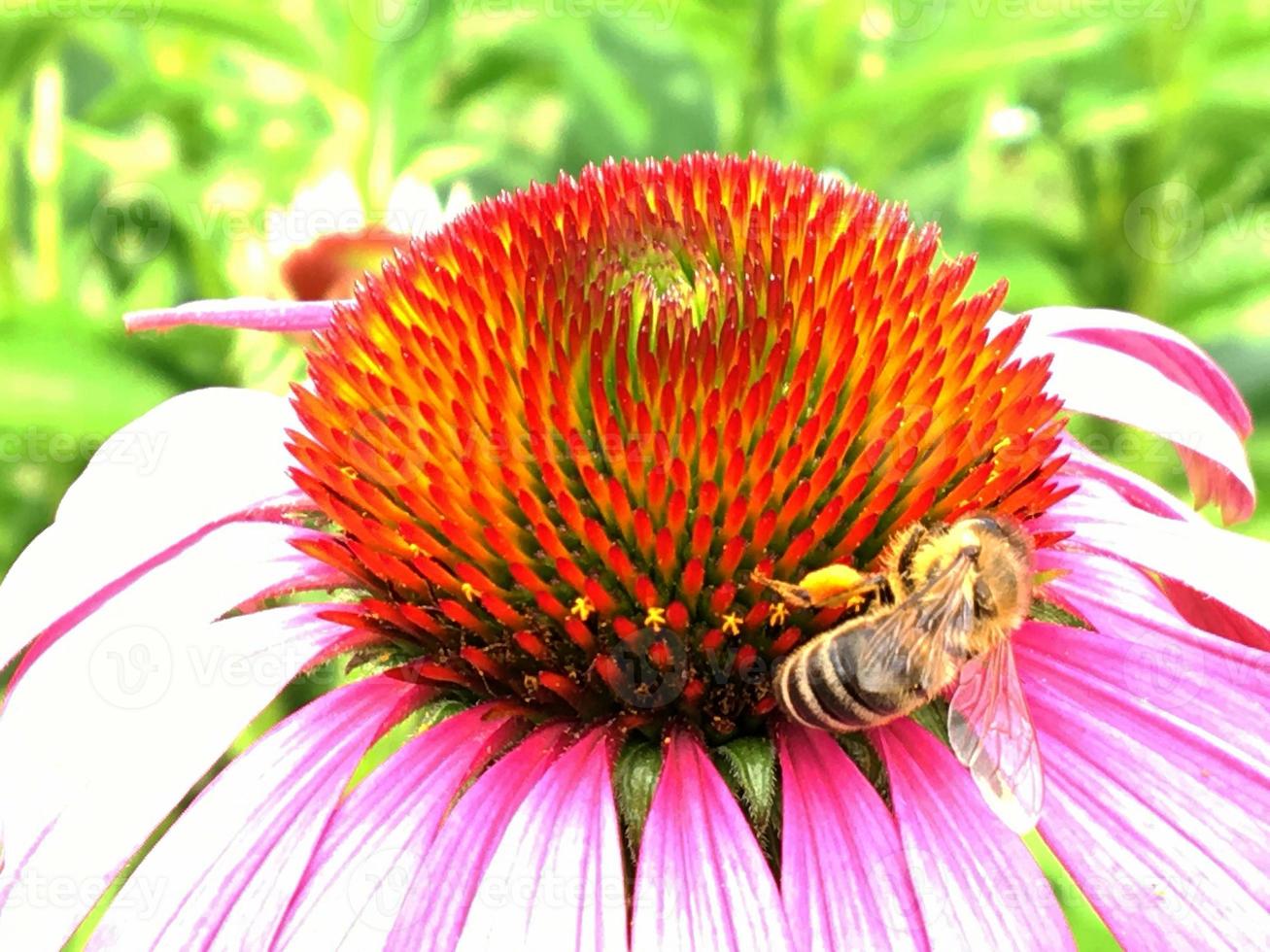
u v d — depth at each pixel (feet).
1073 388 0.22
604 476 0.17
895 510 0.17
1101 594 0.18
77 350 0.28
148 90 0.34
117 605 0.19
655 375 0.17
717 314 0.18
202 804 0.16
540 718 0.17
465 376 0.18
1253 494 0.21
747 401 0.17
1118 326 0.24
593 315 0.18
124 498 0.21
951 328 0.18
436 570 0.17
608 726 0.17
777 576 0.16
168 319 0.23
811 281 0.18
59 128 0.33
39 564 0.20
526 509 0.17
